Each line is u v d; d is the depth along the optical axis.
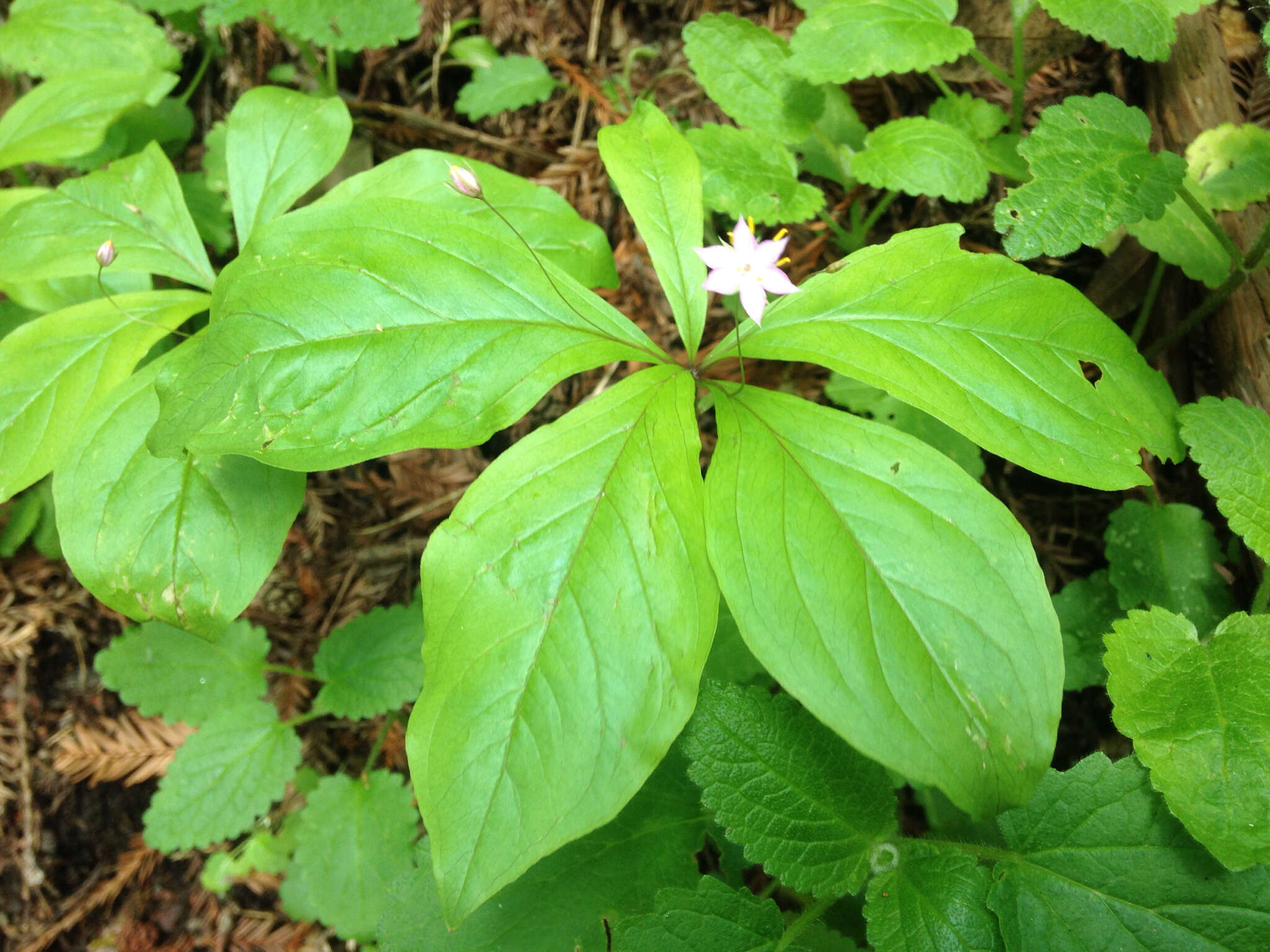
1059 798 0.12
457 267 0.12
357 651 0.17
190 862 0.18
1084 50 0.17
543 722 0.10
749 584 0.11
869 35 0.15
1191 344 0.16
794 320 0.13
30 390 0.14
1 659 0.18
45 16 0.18
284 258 0.12
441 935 0.13
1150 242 0.15
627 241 0.19
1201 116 0.16
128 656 0.17
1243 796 0.11
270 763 0.17
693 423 0.12
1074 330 0.13
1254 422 0.13
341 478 0.19
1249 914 0.11
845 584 0.11
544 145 0.20
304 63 0.20
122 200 0.15
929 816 0.15
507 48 0.20
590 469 0.12
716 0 0.19
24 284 0.16
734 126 0.18
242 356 0.11
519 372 0.12
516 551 0.11
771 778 0.12
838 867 0.12
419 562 0.19
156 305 0.14
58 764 0.18
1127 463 0.12
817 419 0.12
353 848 0.16
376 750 0.17
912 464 0.12
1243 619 0.12
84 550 0.12
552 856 0.13
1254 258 0.14
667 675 0.11
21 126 0.17
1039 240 0.13
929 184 0.15
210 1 0.18
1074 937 0.11
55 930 0.18
